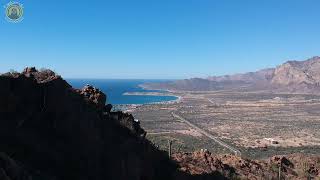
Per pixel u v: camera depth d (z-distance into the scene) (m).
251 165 42.38
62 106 25.41
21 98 23.86
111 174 25.94
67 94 26.38
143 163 29.59
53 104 25.05
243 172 40.38
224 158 43.00
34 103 24.34
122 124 31.58
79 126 25.73
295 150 109.25
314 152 105.88
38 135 22.95
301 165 46.69
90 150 25.44
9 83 23.48
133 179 27.34
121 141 28.72
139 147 30.23
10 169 17.20
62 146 23.72
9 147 20.48
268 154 96.88
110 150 26.97
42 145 22.41
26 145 21.45
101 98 32.19
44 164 21.38
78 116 26.09
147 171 29.88
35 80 25.20
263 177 40.59
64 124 24.98
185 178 33.62
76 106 26.67
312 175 44.84
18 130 22.02
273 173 42.34
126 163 27.41
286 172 44.53
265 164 44.81
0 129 21.17
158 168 32.62
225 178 37.12
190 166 36.53
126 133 30.95
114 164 26.41
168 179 32.47
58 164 22.27
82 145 25.12
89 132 26.09
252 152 102.00
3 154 17.62
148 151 31.44
